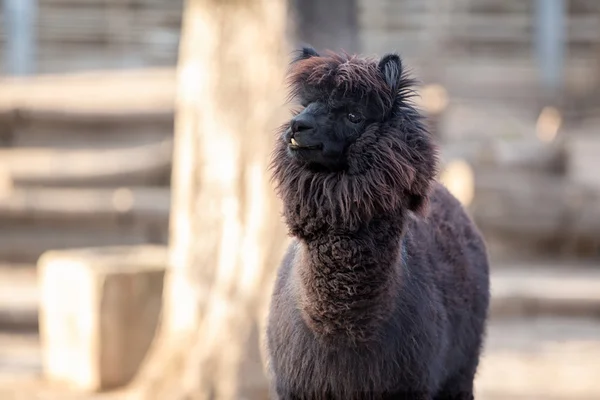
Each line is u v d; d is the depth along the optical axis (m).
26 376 28.73
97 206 40.03
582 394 25.84
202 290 22.69
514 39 67.38
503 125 48.88
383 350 12.52
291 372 12.88
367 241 12.38
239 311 22.05
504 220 38.81
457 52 66.56
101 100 46.38
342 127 12.66
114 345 27.14
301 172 12.73
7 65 58.19
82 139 46.25
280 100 22.11
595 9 70.06
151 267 27.78
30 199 39.84
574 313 33.78
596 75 60.81
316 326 12.48
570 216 38.94
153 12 67.56
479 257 15.78
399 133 12.73
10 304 33.62
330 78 12.77
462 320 14.77
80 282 27.33
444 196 15.72
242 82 22.48
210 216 22.69
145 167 42.62
